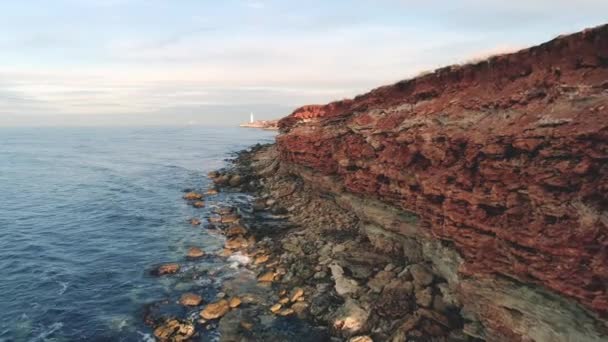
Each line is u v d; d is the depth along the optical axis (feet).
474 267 48.24
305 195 131.44
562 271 37.50
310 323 63.10
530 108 47.11
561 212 38.75
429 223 61.67
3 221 129.18
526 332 43.16
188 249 99.86
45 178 215.51
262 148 295.48
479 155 50.57
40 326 67.21
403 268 69.67
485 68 60.29
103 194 170.40
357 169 90.48
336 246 86.53
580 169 37.81
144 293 77.00
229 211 130.82
